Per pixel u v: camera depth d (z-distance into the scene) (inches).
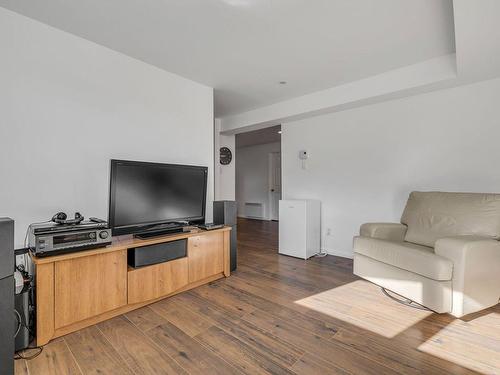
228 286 102.1
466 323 73.6
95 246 73.4
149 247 85.0
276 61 105.3
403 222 107.9
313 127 156.2
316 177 155.9
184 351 62.3
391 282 85.7
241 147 323.6
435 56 102.0
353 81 125.3
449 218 90.7
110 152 95.3
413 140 120.6
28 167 77.6
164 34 86.6
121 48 95.2
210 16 77.3
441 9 74.0
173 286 91.1
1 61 73.5
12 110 75.0
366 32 85.7
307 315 79.0
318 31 85.0
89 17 77.7
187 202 106.0
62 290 67.6
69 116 85.6
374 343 64.9
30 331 66.9
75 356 60.7
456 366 56.5
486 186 103.7
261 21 79.7
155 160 108.7
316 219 149.3
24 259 75.6
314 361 58.5
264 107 164.1
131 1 70.8
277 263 133.0
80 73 88.1
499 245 76.1
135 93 102.6
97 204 91.6
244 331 70.6
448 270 70.3
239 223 276.1
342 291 96.8
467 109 107.1
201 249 101.0
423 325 72.9
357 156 138.8
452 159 111.0
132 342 66.0
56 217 73.4
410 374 54.2
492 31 68.9
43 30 80.5
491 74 97.3
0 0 70.5
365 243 94.5
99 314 74.5
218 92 138.6
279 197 294.4
